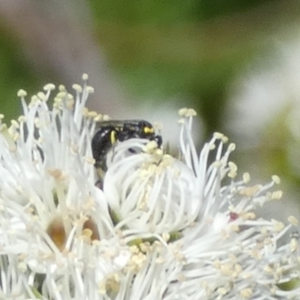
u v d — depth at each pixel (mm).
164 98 111
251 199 76
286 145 107
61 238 70
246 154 107
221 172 76
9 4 110
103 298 69
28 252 68
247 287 73
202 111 111
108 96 110
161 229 72
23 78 110
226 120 110
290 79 111
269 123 108
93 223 71
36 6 111
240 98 111
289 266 74
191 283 71
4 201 71
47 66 111
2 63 110
